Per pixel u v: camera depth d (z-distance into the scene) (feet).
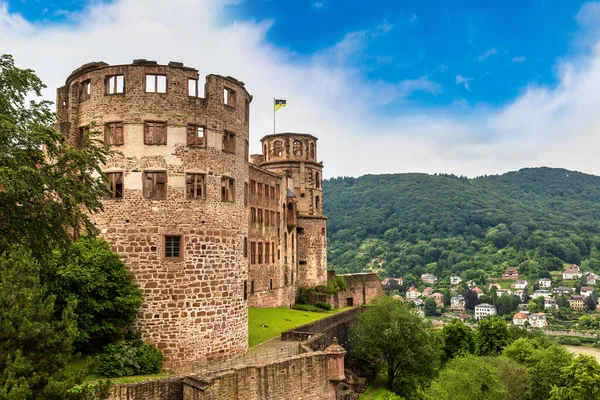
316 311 228.02
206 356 108.88
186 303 107.45
